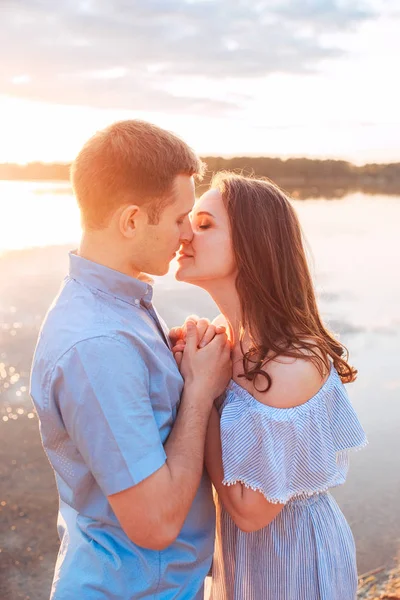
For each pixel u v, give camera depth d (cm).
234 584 196
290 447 175
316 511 191
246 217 185
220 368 182
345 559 194
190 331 187
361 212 3750
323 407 179
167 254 175
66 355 154
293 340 180
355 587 200
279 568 189
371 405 667
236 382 189
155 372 167
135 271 177
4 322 912
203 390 177
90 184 166
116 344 156
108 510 165
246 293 185
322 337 192
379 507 464
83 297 165
